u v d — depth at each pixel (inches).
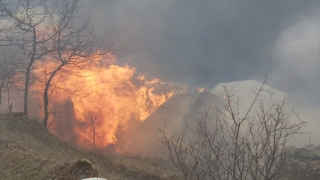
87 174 229.1
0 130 408.2
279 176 163.5
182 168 179.2
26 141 387.9
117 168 391.9
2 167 268.2
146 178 388.8
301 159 397.7
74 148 442.6
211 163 171.3
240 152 167.5
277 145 171.2
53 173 242.5
